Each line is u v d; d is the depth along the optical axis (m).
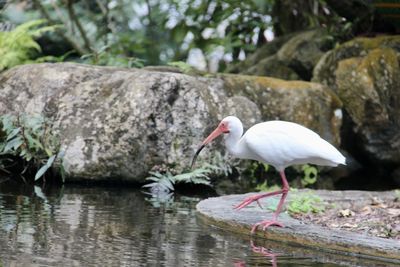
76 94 12.80
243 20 19.30
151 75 12.59
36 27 18.98
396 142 14.95
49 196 10.95
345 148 15.36
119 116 12.32
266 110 14.05
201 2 18.70
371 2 16.25
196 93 12.80
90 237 8.33
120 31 20.73
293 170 14.25
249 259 7.75
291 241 8.59
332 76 15.29
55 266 7.04
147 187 12.32
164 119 12.41
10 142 12.38
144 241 8.29
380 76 14.95
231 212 9.66
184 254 7.81
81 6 20.66
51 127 12.55
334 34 17.00
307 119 14.25
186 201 11.25
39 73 13.18
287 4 18.59
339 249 8.23
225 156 13.06
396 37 15.48
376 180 14.57
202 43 19.22
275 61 16.97
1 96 13.21
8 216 9.25
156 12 19.95
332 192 11.41
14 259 7.21
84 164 12.22
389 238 8.53
